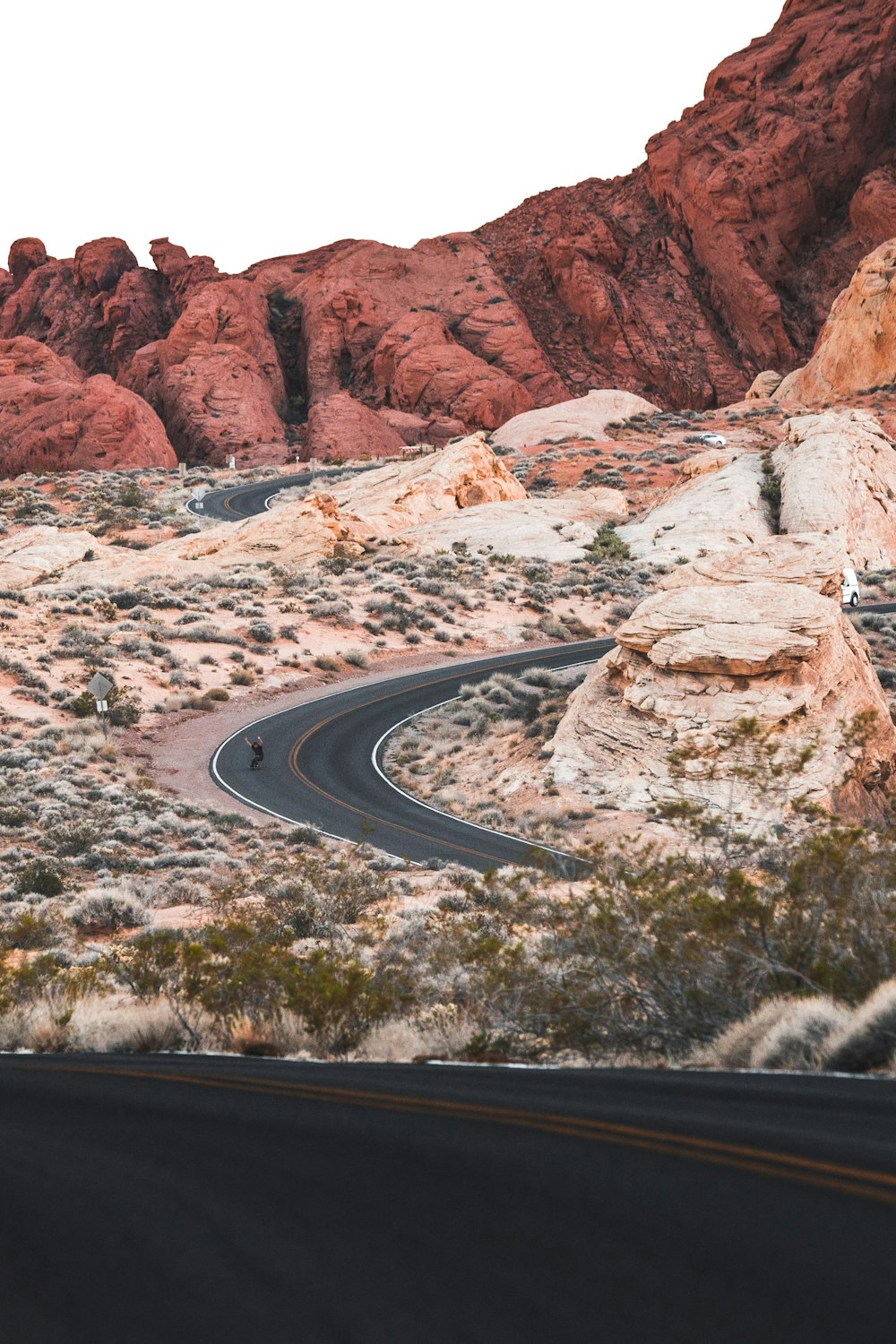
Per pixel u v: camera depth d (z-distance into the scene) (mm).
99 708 42844
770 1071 7227
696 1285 3281
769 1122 5207
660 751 36469
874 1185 4008
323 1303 3438
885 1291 3059
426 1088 7133
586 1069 7973
